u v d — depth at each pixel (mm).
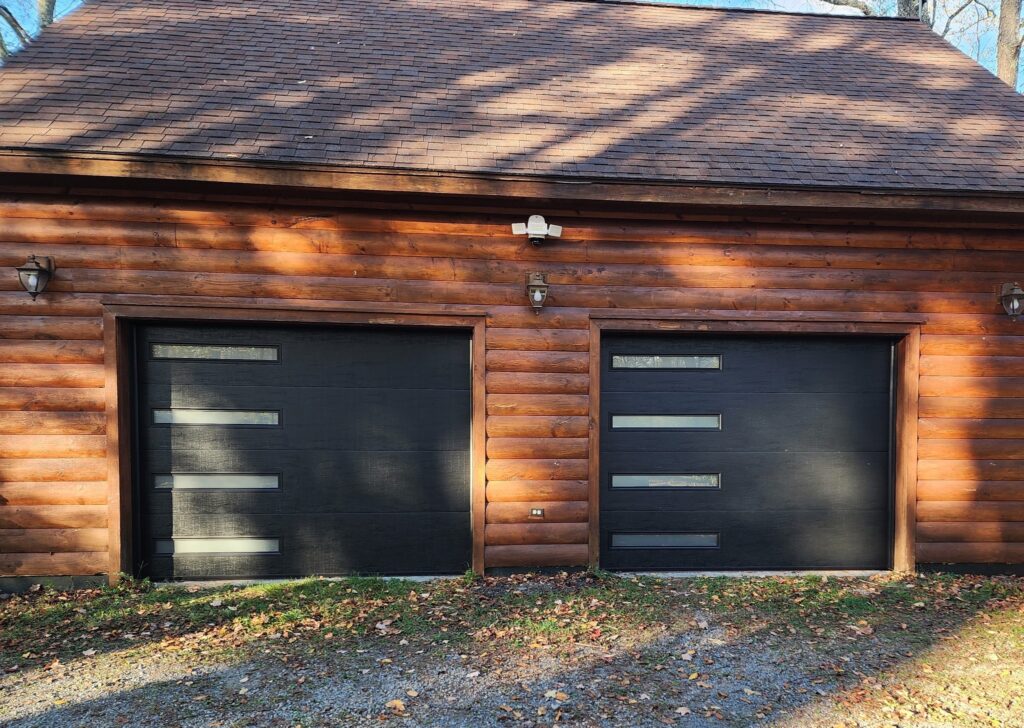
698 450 5062
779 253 4957
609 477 5016
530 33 6633
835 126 5375
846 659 3475
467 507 4941
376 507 4883
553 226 4742
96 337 4496
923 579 4859
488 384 4816
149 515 4715
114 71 4969
